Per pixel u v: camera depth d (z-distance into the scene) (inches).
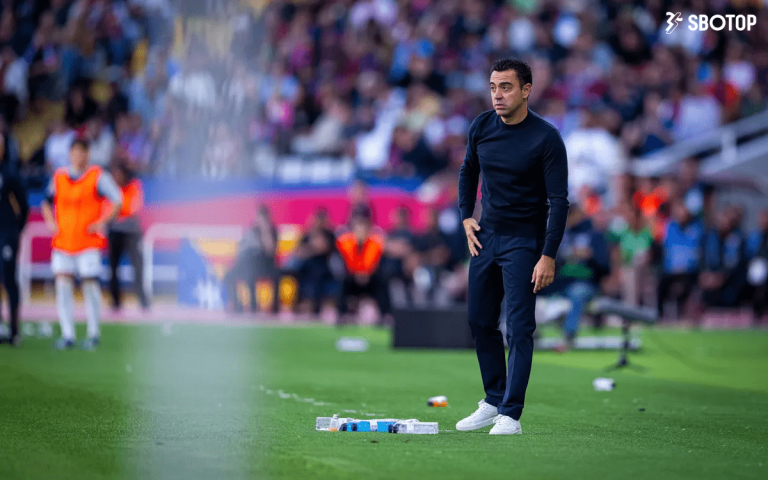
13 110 3159.5
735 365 1718.8
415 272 2433.6
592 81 3280.0
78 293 2792.8
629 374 1547.7
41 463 716.0
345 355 1747.0
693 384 1423.5
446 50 3447.3
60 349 1708.9
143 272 2586.1
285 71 3393.2
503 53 3435.0
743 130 3198.8
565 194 859.4
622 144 3014.3
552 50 3467.0
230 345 1865.2
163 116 2942.9
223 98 3021.7
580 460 749.3
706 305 2664.9
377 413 1037.8
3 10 3427.7
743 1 3912.4
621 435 898.1
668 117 3312.0
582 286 1961.1
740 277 2682.1
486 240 889.5
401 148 2810.0
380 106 3201.3
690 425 986.1
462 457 752.3
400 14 3649.1
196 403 1085.1
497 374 908.6
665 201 2691.9
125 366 1469.0
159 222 2677.2
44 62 3336.6
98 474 679.1
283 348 1855.3
